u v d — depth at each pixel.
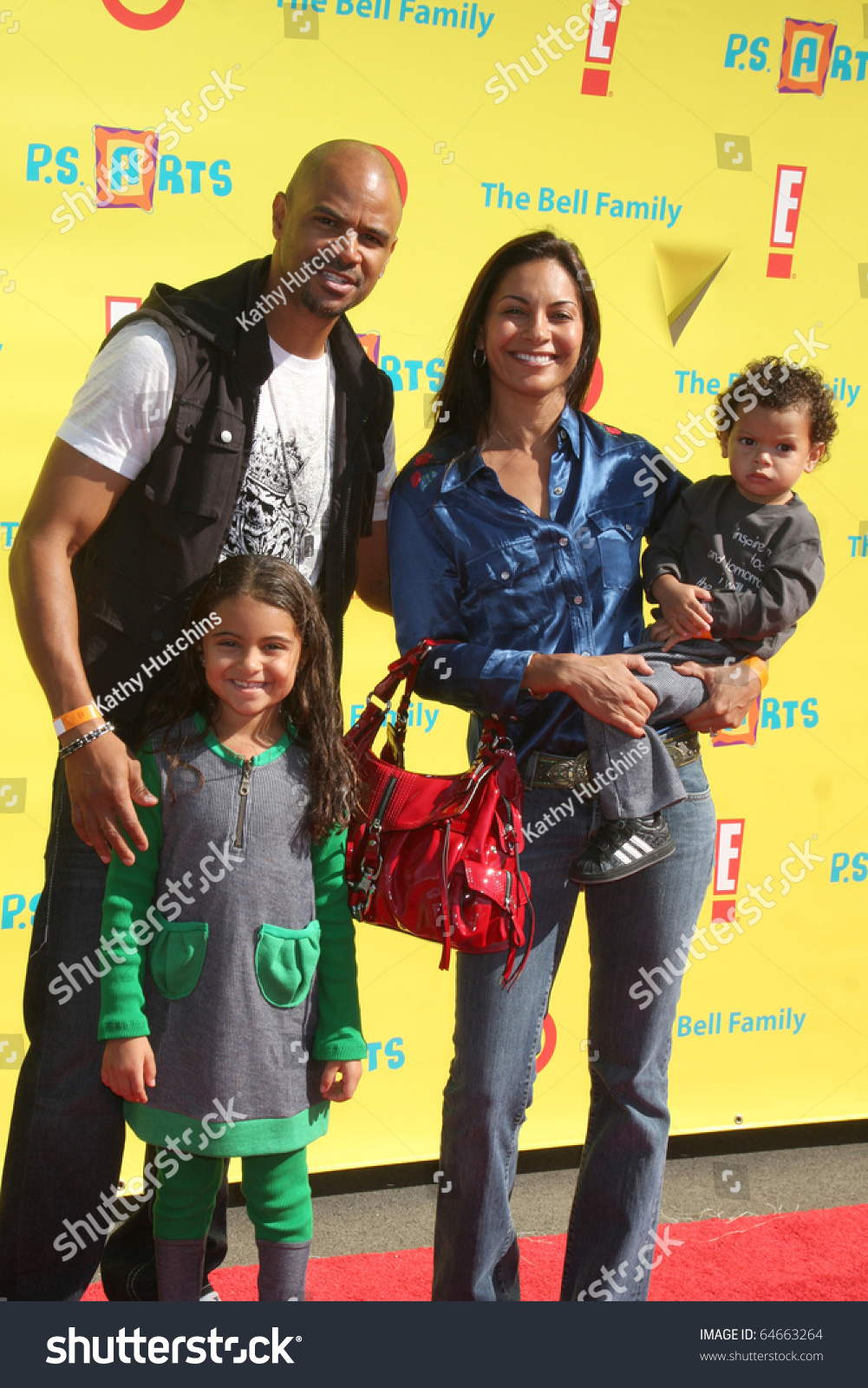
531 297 1.85
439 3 2.53
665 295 2.74
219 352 1.76
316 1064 1.78
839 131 2.81
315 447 1.88
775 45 2.75
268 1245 1.78
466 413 1.97
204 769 1.73
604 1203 1.91
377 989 2.71
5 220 2.34
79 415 1.72
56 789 1.86
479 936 1.71
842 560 2.89
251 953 1.70
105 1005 1.69
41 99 2.33
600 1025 1.93
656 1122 1.92
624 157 2.68
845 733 2.94
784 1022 2.96
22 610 1.70
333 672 1.83
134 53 2.37
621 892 1.89
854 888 2.98
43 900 1.84
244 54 2.43
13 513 2.40
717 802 2.87
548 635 1.88
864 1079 3.02
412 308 2.59
